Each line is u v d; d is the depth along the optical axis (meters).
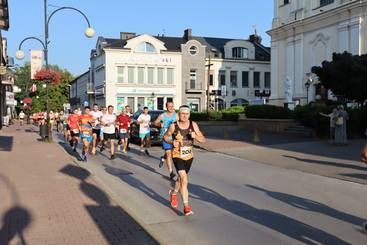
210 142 22.53
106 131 15.85
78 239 5.98
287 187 10.38
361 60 24.84
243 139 24.12
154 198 9.14
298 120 24.62
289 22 43.34
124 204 8.02
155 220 7.37
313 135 23.48
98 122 18.52
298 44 42.69
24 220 6.92
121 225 6.64
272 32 46.38
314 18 39.84
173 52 59.56
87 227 6.54
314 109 23.25
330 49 38.41
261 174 12.52
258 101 51.56
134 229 6.44
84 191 9.19
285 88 42.56
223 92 56.47
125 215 7.22
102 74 59.91
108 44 59.47
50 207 7.77
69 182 10.27
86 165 14.23
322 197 9.18
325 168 13.34
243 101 63.34
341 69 24.52
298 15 42.38
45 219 6.97
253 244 6.05
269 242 6.14
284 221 7.25
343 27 36.25
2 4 13.95
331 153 16.94
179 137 7.60
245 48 64.12
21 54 26.66
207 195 9.40
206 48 63.72
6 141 23.61
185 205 7.61
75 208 7.70
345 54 25.42
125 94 58.16
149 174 12.38
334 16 37.38
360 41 34.53
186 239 6.30
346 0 36.38
